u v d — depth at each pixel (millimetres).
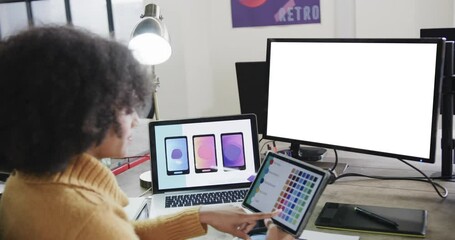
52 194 717
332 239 1100
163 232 1064
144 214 1215
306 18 3711
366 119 1312
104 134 754
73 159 762
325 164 1632
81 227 690
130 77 784
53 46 697
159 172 1433
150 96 850
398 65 1230
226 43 4020
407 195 1336
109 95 731
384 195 1345
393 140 1266
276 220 1032
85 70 697
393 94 1249
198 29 3877
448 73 1382
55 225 697
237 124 1453
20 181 771
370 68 1286
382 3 3402
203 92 4012
